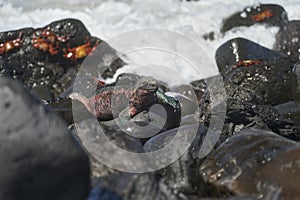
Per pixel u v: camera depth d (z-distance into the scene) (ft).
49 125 40.32
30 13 153.99
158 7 155.43
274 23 142.00
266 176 52.03
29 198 39.83
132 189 44.93
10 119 39.40
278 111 87.51
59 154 40.19
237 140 57.82
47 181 40.11
